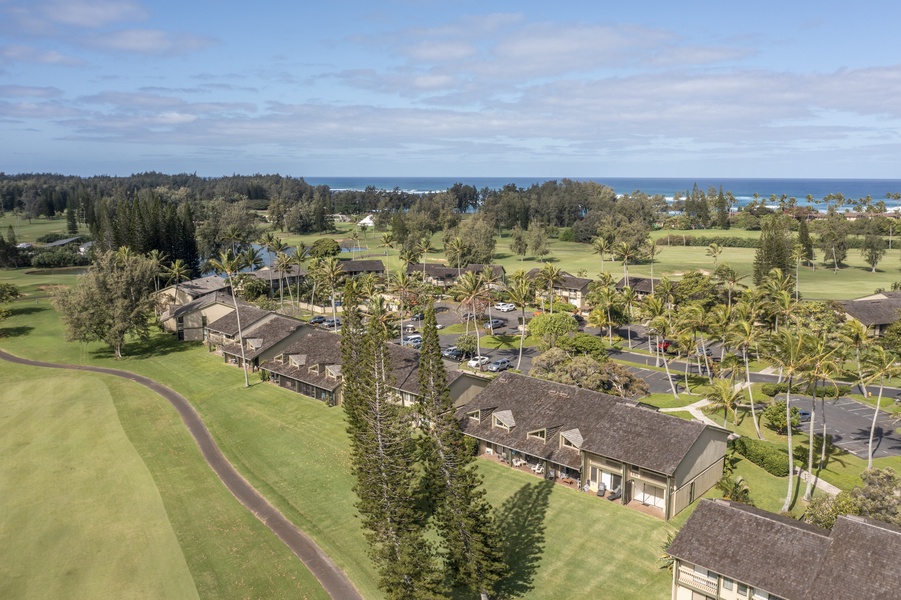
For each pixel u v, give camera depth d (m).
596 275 165.88
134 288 100.56
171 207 166.00
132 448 62.38
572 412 57.75
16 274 167.75
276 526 48.50
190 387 81.88
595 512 49.81
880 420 68.12
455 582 40.66
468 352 95.69
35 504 51.84
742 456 59.62
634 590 40.41
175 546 45.53
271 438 65.12
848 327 68.94
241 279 132.75
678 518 48.62
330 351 80.19
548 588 40.81
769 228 130.38
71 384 82.50
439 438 39.00
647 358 94.81
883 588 32.16
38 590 40.62
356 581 41.59
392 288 115.56
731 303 112.56
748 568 35.91
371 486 38.94
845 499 43.06
